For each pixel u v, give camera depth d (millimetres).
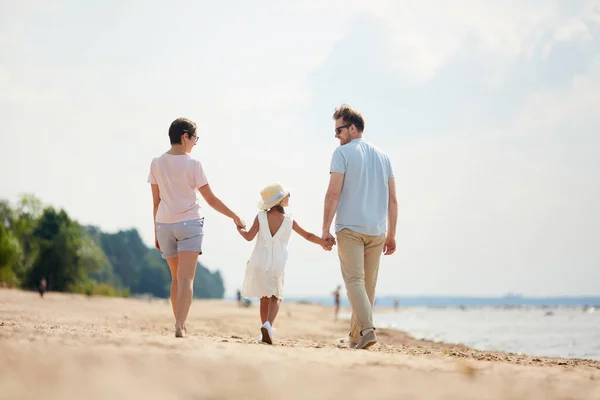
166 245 9000
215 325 23906
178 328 8547
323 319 51062
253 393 4102
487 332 37875
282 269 9266
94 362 4742
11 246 76062
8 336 6008
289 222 9336
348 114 9656
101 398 3799
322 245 9266
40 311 22391
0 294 43781
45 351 5031
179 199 8875
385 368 5223
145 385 4168
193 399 3914
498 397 4316
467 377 4992
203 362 4938
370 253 9445
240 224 9195
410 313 120312
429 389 4438
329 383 4477
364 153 9336
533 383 4898
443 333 36188
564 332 37094
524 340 28078
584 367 7137
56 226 95438
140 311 35062
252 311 53906
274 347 6656
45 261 92562
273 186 9305
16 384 4023
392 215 9719
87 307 35000
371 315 8797
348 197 9188
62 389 3965
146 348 5547
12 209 94938
